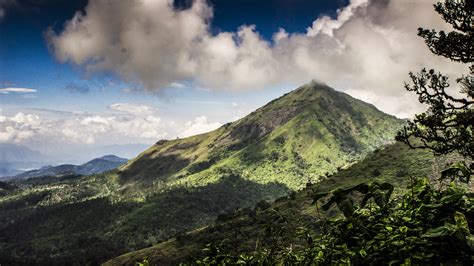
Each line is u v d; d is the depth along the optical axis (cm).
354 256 303
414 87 1282
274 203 14512
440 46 1262
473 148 1130
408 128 1279
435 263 270
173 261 13675
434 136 1221
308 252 336
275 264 351
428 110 1248
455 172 327
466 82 1196
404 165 14512
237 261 370
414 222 302
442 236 274
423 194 321
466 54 1238
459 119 1177
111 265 16675
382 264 291
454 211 297
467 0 1183
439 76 1228
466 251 258
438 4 1271
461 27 1243
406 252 279
